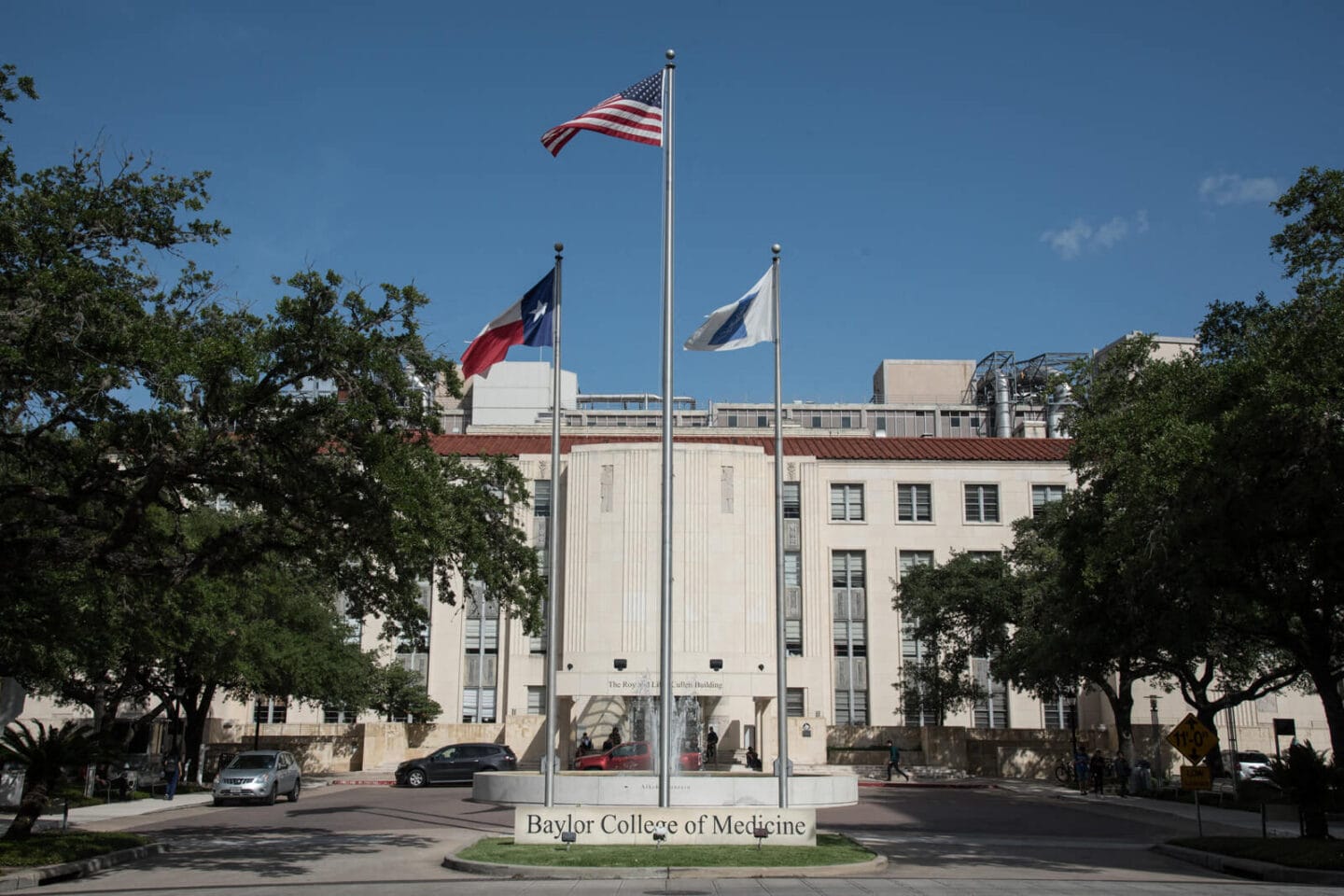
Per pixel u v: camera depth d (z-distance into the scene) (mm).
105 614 25750
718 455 54094
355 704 49344
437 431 20781
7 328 17078
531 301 23734
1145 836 25766
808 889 15539
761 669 52031
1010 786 45469
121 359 17766
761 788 30672
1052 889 15586
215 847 21984
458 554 27609
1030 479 64375
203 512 36531
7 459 21609
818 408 100750
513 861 17969
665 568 21562
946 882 16516
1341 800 25641
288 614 42844
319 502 20188
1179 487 21703
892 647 61719
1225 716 59219
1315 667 24125
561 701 52938
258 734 49812
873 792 40719
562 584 54125
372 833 24750
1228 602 25609
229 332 19047
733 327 24094
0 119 19109
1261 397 20266
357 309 19406
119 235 19797
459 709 58438
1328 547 21969
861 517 63844
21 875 16469
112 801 34281
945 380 104625
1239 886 16656
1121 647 34500
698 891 15352
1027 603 43188
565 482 55781
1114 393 33812
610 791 30172
